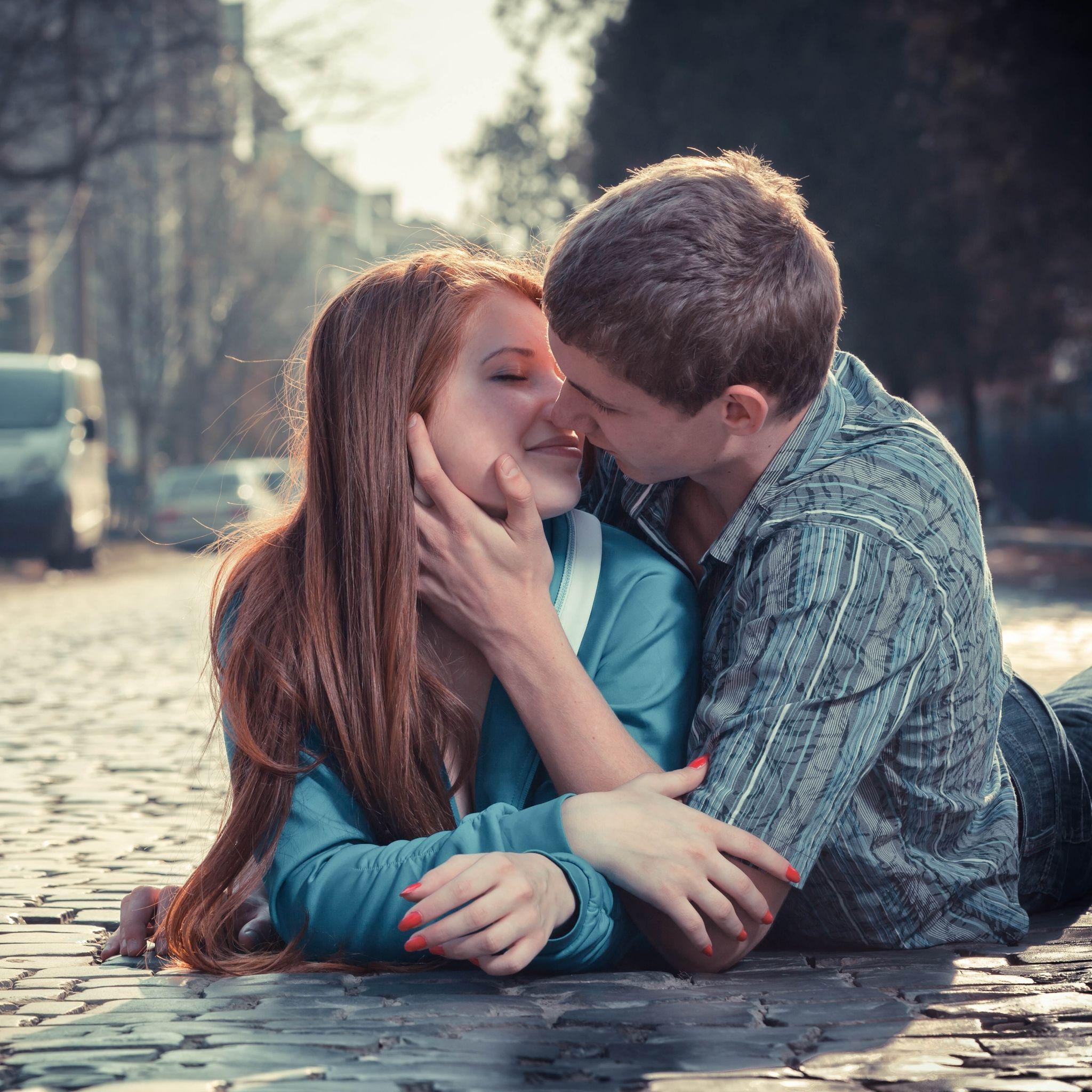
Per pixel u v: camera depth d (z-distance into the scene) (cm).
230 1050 173
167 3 1973
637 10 2741
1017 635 994
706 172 190
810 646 196
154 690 747
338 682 213
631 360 187
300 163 4128
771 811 196
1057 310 2625
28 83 1947
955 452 217
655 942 204
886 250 2525
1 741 564
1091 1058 168
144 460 3700
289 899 210
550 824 198
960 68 1898
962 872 221
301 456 235
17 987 211
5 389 1845
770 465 204
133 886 302
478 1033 179
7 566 2089
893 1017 185
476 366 212
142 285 3841
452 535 208
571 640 214
